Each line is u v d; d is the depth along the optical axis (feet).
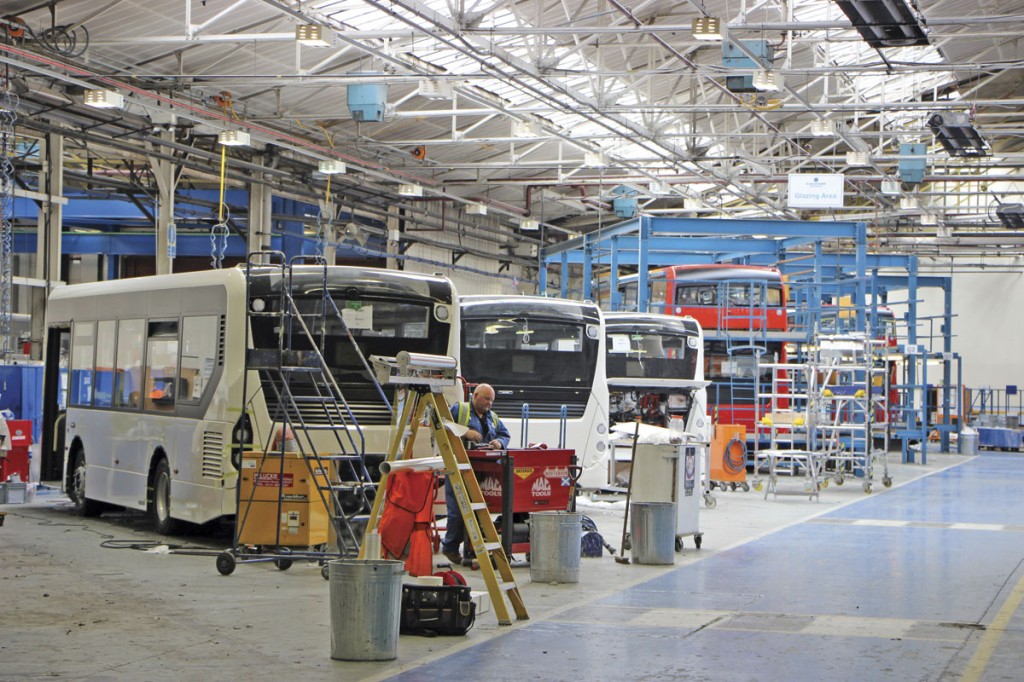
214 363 48.62
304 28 70.79
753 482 86.07
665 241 121.29
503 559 33.32
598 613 34.55
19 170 93.40
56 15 76.38
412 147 118.52
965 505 75.66
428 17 69.67
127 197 116.78
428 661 27.48
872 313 130.00
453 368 34.22
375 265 133.49
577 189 147.95
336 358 49.19
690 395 85.87
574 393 68.08
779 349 110.63
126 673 25.80
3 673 25.64
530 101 105.50
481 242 151.53
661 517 45.42
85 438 59.72
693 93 99.91
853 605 36.40
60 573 40.70
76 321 61.77
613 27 71.97
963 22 71.36
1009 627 32.89
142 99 84.89
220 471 47.44
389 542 38.58
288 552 43.14
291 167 110.11
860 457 85.05
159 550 47.06
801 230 109.50
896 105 97.55
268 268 49.16
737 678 26.07
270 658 27.61
